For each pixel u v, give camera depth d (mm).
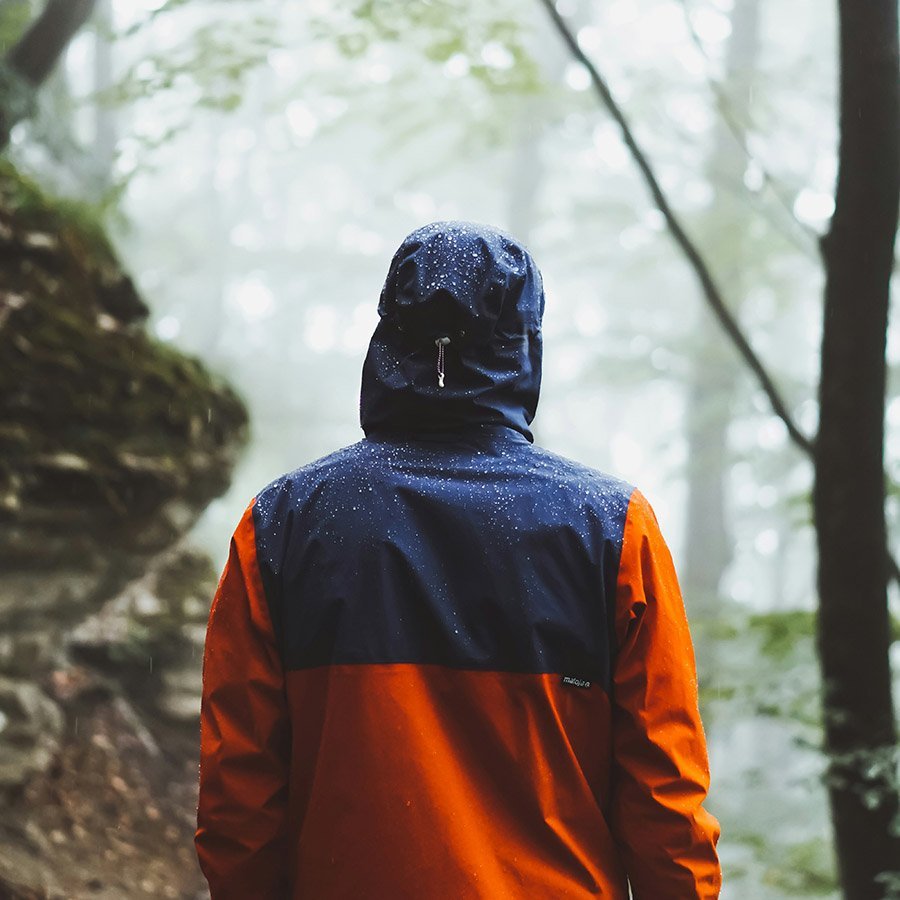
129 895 4168
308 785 1560
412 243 1652
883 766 3334
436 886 1451
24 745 4598
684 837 1495
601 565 1526
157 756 5258
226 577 1609
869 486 3643
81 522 4520
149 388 4832
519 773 1495
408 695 1502
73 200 5598
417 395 1607
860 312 3578
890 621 3822
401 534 1540
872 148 3477
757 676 4531
